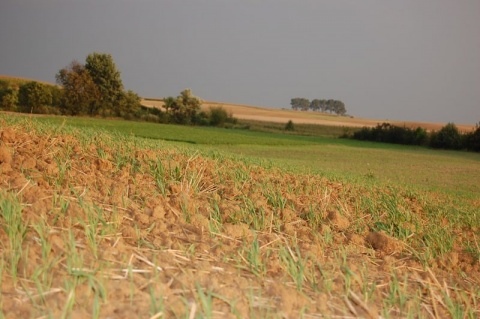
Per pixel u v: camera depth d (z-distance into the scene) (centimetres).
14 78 7475
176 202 650
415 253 604
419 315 412
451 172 3027
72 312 328
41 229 440
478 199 1532
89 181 675
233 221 632
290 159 2991
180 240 511
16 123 1099
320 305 402
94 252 423
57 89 6200
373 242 640
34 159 725
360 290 454
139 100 6950
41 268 379
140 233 502
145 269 417
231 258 478
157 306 350
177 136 4175
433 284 511
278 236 576
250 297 378
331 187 1019
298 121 10006
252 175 966
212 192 769
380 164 3244
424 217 919
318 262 488
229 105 12281
